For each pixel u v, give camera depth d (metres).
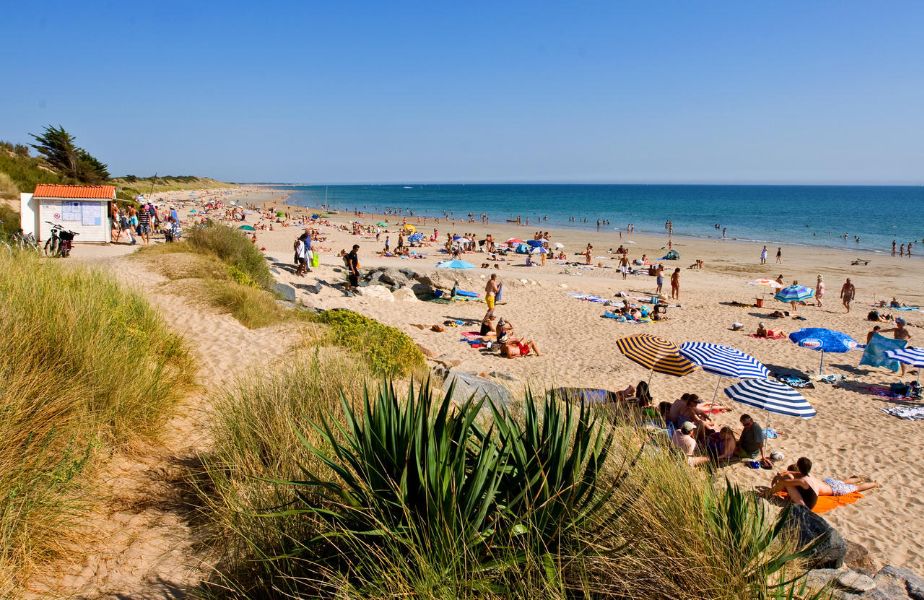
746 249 47.25
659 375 14.48
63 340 5.20
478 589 2.77
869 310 24.42
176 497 4.28
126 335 6.41
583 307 22.78
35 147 46.06
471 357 15.15
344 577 2.88
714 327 20.53
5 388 4.14
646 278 32.03
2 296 5.53
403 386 7.84
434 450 3.05
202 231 17.53
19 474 3.45
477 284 25.78
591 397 8.19
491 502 3.09
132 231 21.34
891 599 4.50
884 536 7.51
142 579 3.32
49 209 20.11
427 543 2.89
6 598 2.92
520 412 4.21
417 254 38.06
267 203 109.31
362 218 75.31
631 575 2.93
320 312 14.08
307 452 4.15
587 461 3.37
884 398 13.55
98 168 50.28
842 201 151.62
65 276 7.64
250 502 3.66
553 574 2.77
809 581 4.36
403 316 19.16
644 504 3.21
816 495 7.86
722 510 3.29
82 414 4.45
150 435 5.11
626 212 98.19
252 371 7.53
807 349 17.95
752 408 12.44
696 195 191.50
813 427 11.48
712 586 2.79
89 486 3.99
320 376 5.68
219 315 10.86
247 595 3.09
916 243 52.72
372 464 3.28
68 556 3.38
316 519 3.31
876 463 9.81
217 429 5.02
